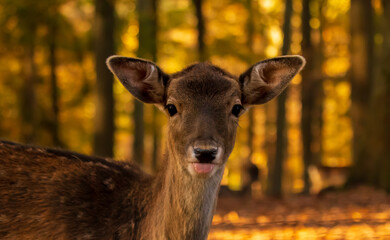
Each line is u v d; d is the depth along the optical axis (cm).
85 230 532
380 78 1577
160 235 516
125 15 1912
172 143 512
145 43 1719
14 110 2812
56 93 2833
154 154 2692
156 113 2417
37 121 2855
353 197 1453
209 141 482
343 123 3716
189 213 502
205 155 481
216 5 2734
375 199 1412
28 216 530
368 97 1730
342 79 2845
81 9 2730
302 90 2642
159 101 540
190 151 486
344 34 3003
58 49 2673
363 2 1727
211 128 491
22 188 539
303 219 1159
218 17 2731
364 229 1006
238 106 525
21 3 1939
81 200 539
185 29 2717
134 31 1959
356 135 1733
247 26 2705
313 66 2631
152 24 1847
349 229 1016
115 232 539
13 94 2794
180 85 514
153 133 2677
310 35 2508
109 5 1716
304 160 2689
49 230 529
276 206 1428
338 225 1065
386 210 1220
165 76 538
